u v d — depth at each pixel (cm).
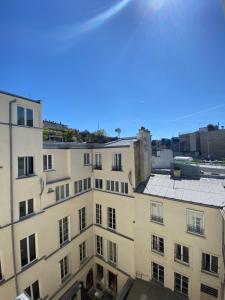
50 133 4409
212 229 2072
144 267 2639
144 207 2597
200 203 2123
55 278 2494
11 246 1967
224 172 3844
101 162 3117
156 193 2506
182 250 2317
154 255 2531
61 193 2655
